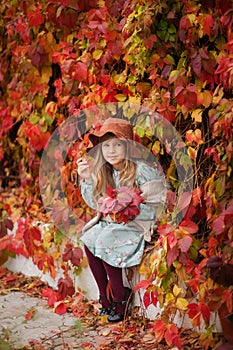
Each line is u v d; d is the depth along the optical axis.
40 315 4.10
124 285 3.96
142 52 3.74
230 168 3.38
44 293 4.18
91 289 4.26
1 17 4.99
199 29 3.49
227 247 3.32
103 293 3.95
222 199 3.46
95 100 4.08
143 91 3.86
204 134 3.70
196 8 3.48
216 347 3.31
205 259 3.40
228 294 3.26
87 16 4.12
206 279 3.48
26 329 3.87
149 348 3.54
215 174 3.50
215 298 3.33
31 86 4.68
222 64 3.31
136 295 3.92
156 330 3.47
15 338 3.71
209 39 3.50
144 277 3.82
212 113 3.38
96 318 3.99
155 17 3.64
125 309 3.85
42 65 4.58
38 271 4.76
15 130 5.27
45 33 4.50
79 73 4.12
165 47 3.69
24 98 4.78
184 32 3.54
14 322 4.00
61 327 3.89
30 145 4.75
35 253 4.57
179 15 3.65
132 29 3.71
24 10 4.49
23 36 4.57
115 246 3.82
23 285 4.73
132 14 3.68
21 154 5.23
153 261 3.59
